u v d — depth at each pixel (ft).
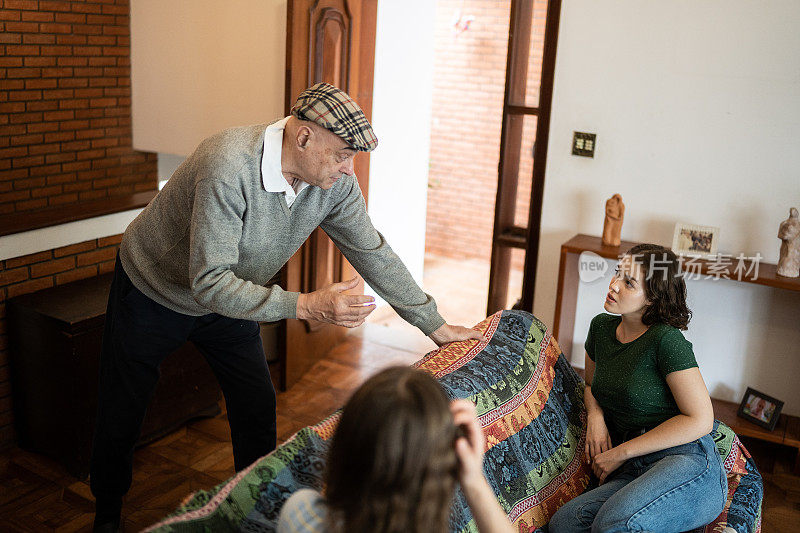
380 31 13.96
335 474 3.56
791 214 9.93
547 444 7.03
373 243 7.34
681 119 10.68
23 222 10.02
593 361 8.20
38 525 8.54
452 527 5.31
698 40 10.36
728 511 6.90
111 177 13.70
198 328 7.53
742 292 10.89
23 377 9.73
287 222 6.88
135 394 7.47
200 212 6.22
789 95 10.05
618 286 7.01
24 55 11.98
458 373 6.63
